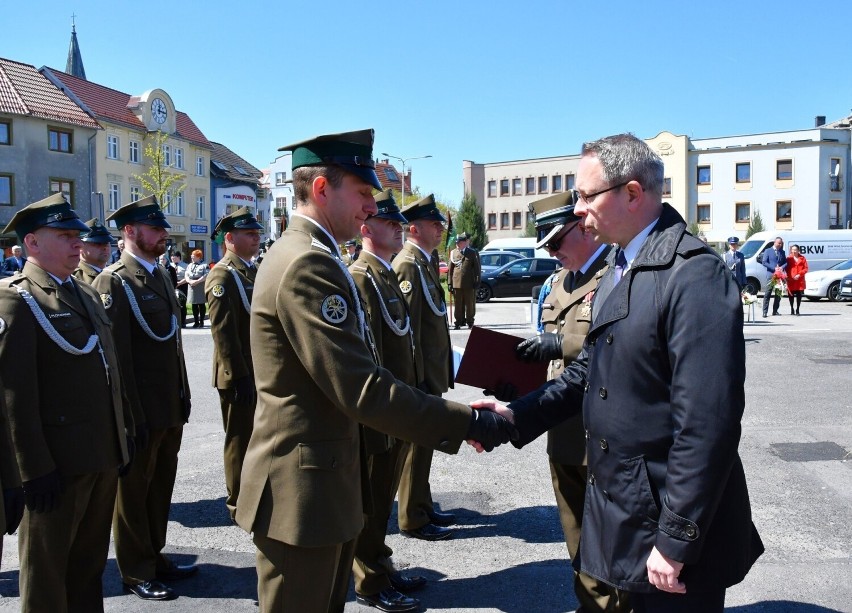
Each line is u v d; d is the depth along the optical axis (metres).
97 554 3.33
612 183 2.17
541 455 6.21
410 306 4.55
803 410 7.50
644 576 2.04
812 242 23.72
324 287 2.24
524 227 63.47
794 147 47.97
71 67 56.22
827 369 9.80
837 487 5.16
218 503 5.20
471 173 65.38
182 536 4.61
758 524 4.51
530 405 2.54
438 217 4.86
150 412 3.99
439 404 2.31
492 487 5.40
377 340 4.00
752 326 14.73
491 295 22.56
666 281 2.00
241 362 4.73
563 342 3.10
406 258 4.71
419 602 3.67
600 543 2.16
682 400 1.91
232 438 4.80
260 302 2.33
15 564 4.28
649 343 2.02
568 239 3.29
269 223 54.19
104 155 36.44
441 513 4.84
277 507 2.29
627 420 2.06
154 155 36.88
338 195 2.43
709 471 1.87
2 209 31.23
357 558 3.62
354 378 2.18
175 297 4.37
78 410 3.14
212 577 4.02
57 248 3.21
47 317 3.08
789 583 3.73
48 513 3.05
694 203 51.50
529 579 3.92
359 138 2.44
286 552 2.30
